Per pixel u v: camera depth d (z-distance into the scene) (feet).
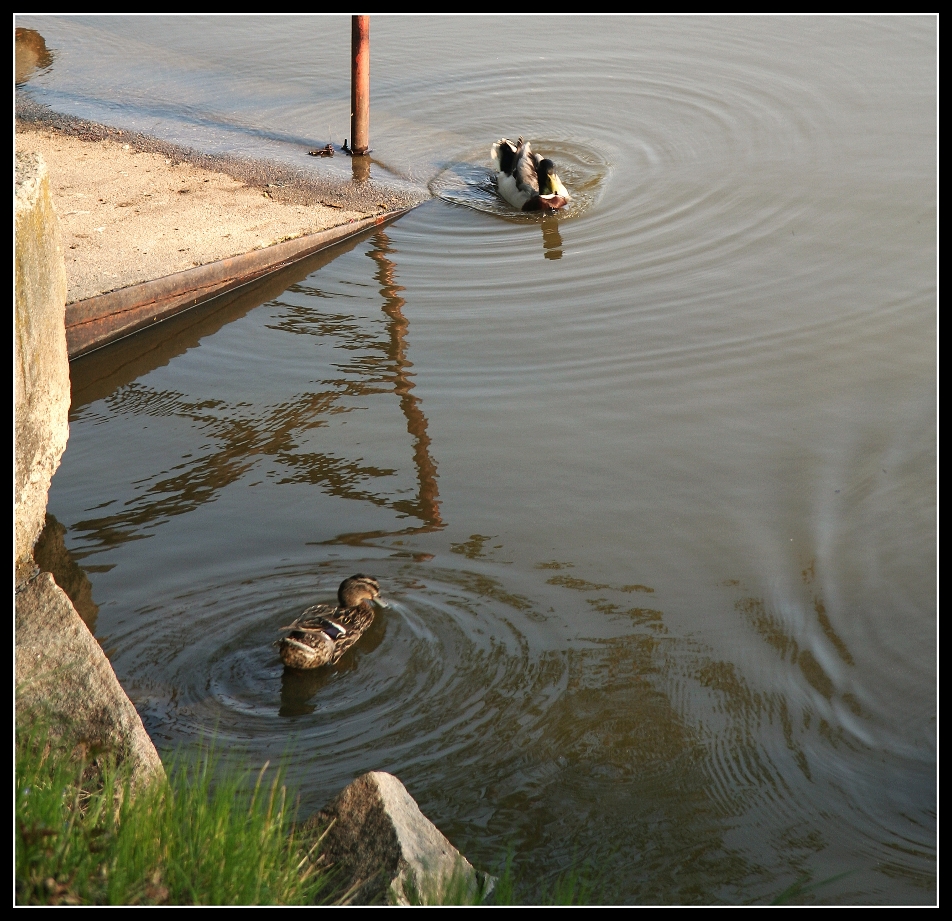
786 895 17.01
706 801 20.15
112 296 37.88
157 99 57.52
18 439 25.26
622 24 67.92
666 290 40.91
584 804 20.01
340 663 23.45
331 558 27.02
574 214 47.80
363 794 16.90
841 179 48.47
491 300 40.78
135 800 14.99
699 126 54.85
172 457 31.65
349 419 33.30
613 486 29.78
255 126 54.85
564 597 25.61
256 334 38.88
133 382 36.04
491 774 20.65
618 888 18.12
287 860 15.64
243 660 23.62
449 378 35.47
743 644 24.17
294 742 21.25
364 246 45.29
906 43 63.41
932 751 21.44
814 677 23.29
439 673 23.21
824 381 34.47
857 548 27.20
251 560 26.99
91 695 18.60
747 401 33.58
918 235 43.60
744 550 27.20
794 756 21.24
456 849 17.79
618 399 33.99
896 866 18.69
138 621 24.76
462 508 28.94
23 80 59.36
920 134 52.44
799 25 66.85
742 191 48.11
